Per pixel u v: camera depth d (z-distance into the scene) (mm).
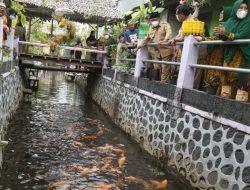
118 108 10930
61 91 19500
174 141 6453
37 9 15859
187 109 6074
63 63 14961
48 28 22688
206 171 5191
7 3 10891
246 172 4270
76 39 16703
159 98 7422
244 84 5914
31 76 20922
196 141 5676
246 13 4965
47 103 14469
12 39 10312
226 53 5285
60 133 9344
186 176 5801
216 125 5164
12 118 10547
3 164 6512
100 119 11789
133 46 10359
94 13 15742
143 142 8055
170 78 7535
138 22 12375
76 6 16000
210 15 9984
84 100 16562
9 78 9414
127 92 10164
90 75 18594
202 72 6559
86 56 16969
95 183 5906
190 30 6164
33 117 11188
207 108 5445
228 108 4852
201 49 6355
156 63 8180
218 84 5488
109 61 14758
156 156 7172
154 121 7605
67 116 11883
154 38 8242
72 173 6348
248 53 5023
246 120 4414
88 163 6949
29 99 14797
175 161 6277
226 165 4723
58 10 14281
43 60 14672
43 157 7172
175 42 6855
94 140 8828
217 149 5020
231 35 4867
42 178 6008
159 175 6371
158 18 8109
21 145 7879
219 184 4809
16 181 5781
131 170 6613
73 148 7988
